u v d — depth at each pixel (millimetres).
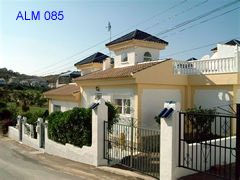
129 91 12195
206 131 8398
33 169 8711
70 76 33500
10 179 7375
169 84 12703
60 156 11430
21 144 16312
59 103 19547
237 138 5121
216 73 11969
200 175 6660
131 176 7184
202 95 12953
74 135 10508
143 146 7797
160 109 12391
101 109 8891
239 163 5102
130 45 15875
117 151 8555
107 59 18594
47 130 12875
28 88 70062
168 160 6289
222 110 11781
